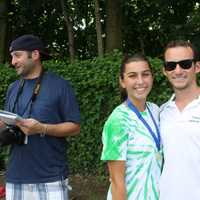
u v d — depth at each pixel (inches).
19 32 699.4
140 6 656.4
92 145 355.6
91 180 350.9
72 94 179.6
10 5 670.5
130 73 145.3
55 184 174.4
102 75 339.0
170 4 577.9
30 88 177.5
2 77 378.3
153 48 696.4
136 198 140.1
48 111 173.8
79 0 666.2
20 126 167.5
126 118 141.9
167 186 140.2
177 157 139.2
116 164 140.2
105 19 608.4
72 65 354.9
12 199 177.2
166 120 145.2
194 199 137.5
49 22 693.3
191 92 146.5
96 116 347.6
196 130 137.9
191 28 547.8
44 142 173.3
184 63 145.5
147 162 140.8
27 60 174.9
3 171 384.2
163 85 315.6
